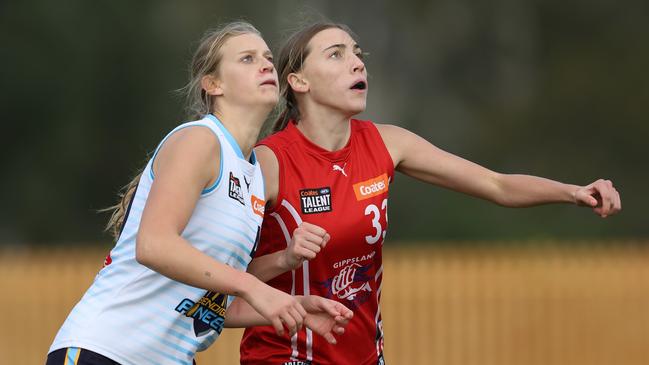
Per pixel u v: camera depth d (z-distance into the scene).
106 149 77.12
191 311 12.94
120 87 77.62
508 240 66.31
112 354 12.60
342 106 15.27
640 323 34.25
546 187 15.47
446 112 86.62
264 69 13.42
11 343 33.72
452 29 89.50
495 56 90.00
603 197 14.77
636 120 85.25
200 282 11.68
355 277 15.48
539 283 34.34
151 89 78.00
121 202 13.98
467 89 89.44
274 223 15.20
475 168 16.08
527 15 92.50
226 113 13.46
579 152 84.31
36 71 76.12
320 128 15.48
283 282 15.25
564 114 86.38
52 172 76.31
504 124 86.25
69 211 76.06
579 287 34.31
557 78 89.12
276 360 15.42
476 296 34.19
